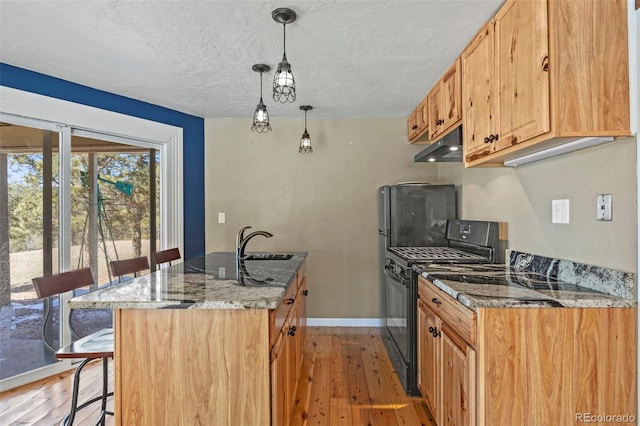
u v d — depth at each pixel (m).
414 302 2.42
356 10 1.90
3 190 2.65
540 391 1.40
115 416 1.45
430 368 2.05
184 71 2.70
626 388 1.39
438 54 2.41
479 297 1.48
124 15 1.94
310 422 2.16
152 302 1.42
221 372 1.45
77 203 3.07
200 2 1.82
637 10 1.37
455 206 3.32
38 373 2.72
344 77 2.81
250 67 2.63
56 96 2.85
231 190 3.99
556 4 1.39
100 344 1.84
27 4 1.84
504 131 1.71
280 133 3.98
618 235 1.48
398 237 3.31
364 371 2.83
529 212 2.09
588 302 1.40
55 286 1.91
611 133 1.39
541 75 1.43
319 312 3.97
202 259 2.66
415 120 3.58
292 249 3.97
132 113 3.36
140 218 3.54
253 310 1.45
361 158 3.95
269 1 1.81
